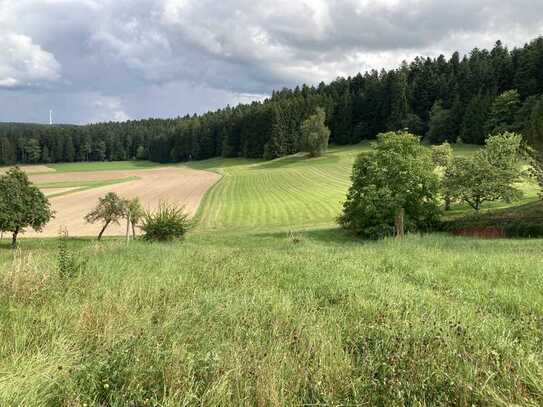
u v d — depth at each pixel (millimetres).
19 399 2861
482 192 33531
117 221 34375
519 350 3693
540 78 92312
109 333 3889
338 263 8898
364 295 5777
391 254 10695
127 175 108250
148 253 10898
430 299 5613
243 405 2963
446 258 9875
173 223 25203
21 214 30484
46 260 8117
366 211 31141
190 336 3971
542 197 27766
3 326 4047
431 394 3158
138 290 5574
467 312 4977
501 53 117938
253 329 4258
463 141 93250
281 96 162625
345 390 3193
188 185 80000
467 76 108438
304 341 3902
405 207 32344
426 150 32719
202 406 2850
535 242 17438
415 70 136750
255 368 3295
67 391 2945
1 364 3256
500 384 3254
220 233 38125
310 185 70688
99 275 6594
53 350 3500
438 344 3852
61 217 50219
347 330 4363
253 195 63406
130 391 3012
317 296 5883
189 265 8281
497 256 10312
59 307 4617
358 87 146000
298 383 3189
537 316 4871
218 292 5621
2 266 7289
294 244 22984
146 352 3520
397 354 3572
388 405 3010
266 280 6824
